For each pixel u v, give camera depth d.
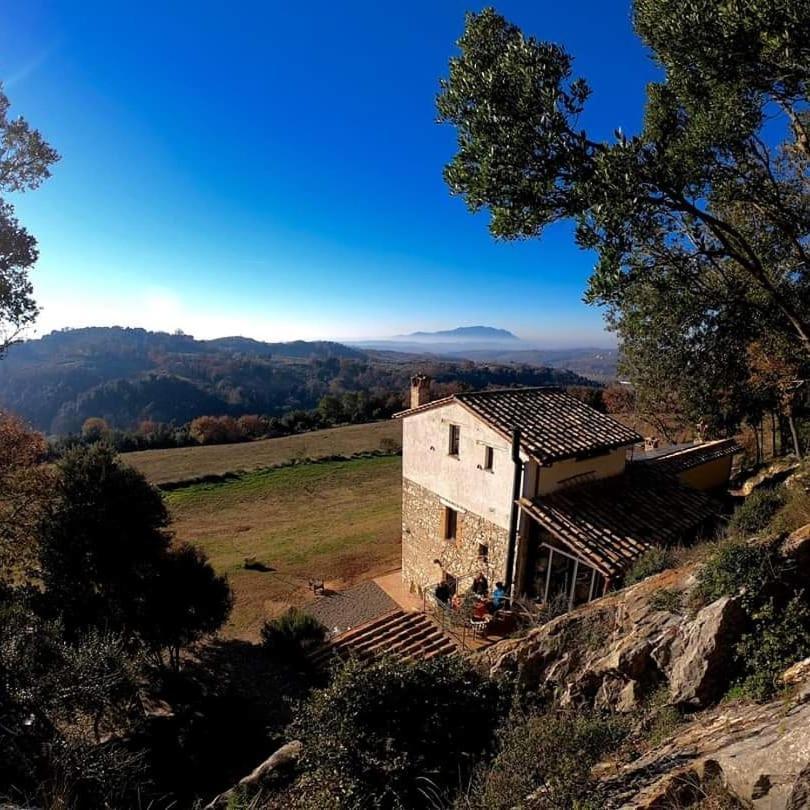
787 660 6.09
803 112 9.14
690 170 7.14
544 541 15.54
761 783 3.90
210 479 44.31
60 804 6.23
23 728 8.50
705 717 6.11
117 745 11.25
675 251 8.50
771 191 8.16
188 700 14.76
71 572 15.63
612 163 6.74
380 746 7.08
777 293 8.31
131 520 16.28
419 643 16.45
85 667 10.03
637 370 24.89
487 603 15.91
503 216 7.18
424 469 19.20
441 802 6.20
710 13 6.08
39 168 12.74
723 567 7.41
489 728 7.69
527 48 6.76
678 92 7.47
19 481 17.11
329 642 17.25
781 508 11.02
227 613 17.34
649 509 16.05
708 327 9.92
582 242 7.16
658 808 4.33
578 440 16.25
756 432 27.00
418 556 19.86
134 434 66.56
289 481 43.81
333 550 26.72
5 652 9.55
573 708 7.61
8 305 12.90
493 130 6.98
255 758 12.51
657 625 7.85
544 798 5.05
